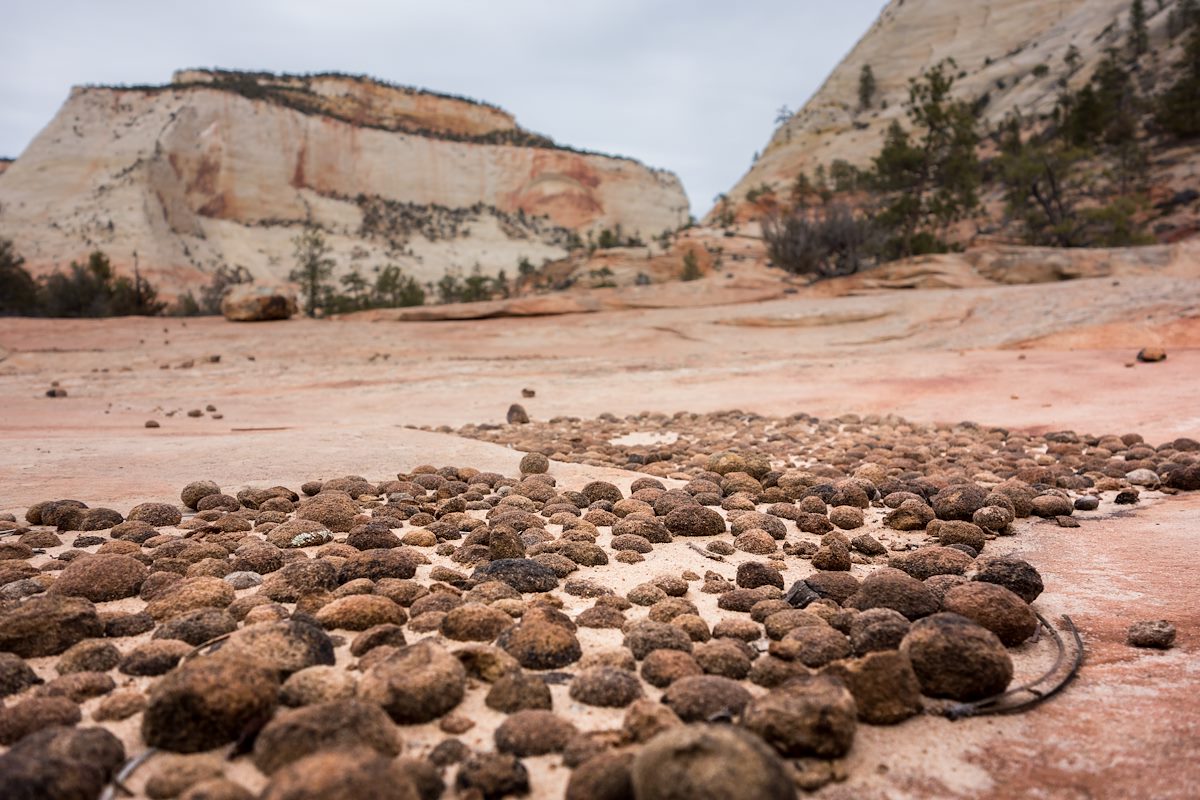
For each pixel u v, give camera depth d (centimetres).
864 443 926
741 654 283
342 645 301
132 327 2672
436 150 16750
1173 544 462
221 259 13112
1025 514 562
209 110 14350
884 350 2009
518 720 233
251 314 2930
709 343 2303
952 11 16812
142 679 272
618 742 226
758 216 11525
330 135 15700
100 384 1716
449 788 210
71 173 12850
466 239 15750
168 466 688
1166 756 228
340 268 13562
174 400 1484
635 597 364
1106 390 1245
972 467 746
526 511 533
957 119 5272
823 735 223
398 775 184
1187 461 724
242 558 398
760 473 678
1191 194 7106
